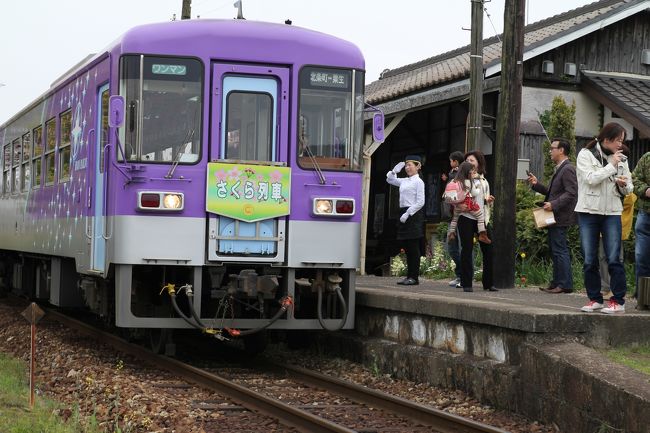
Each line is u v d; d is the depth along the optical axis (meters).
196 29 11.99
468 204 13.38
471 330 10.55
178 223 11.80
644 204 11.34
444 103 20.50
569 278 13.75
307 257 12.16
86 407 9.34
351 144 12.38
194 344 15.22
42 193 17.12
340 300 12.38
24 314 9.27
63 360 12.53
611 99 20.36
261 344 13.52
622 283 10.09
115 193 11.81
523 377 9.29
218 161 11.89
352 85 12.41
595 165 10.23
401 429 8.84
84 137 13.95
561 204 13.52
